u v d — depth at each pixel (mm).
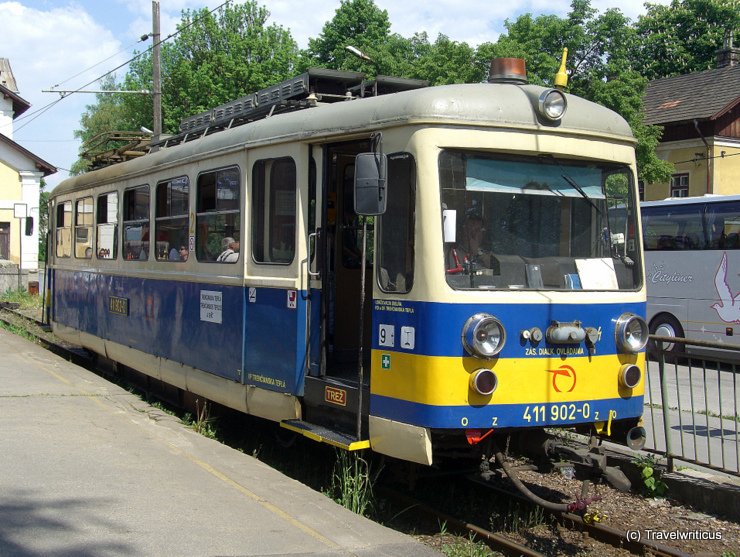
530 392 5852
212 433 8367
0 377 10195
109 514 5176
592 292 6262
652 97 34625
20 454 6500
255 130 7539
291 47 43250
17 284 26844
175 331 9219
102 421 7938
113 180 11406
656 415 9742
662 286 17844
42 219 56312
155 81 22547
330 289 7113
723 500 6684
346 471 6371
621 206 6605
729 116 30688
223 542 4793
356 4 37312
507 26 26500
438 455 6207
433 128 5781
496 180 6008
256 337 7500
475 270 5832
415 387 5715
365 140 6445
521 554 5734
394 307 5938
